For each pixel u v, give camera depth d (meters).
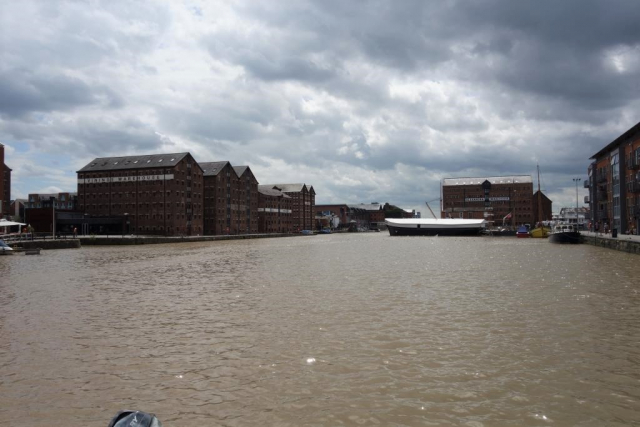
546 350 14.41
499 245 88.25
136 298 25.66
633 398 10.65
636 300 23.05
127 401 10.86
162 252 69.94
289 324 18.42
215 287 29.91
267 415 9.99
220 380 12.14
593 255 55.38
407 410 10.12
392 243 104.94
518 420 9.59
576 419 9.62
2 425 9.68
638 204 75.44
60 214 117.00
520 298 23.91
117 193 125.56
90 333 17.39
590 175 113.94
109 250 75.44
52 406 10.62
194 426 9.52
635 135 75.44
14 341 16.28
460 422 9.53
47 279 35.25
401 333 16.69
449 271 38.62
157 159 126.25
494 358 13.64
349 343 15.45
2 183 86.44
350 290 27.55
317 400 10.73
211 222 139.50
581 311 20.30
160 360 13.91
